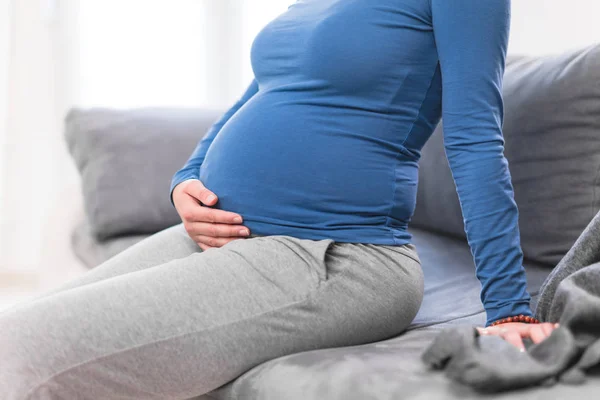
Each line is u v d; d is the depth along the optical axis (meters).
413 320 1.24
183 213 1.21
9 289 3.02
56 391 0.91
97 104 3.12
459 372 0.82
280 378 0.95
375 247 1.10
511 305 1.03
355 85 1.10
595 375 0.84
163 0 3.13
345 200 1.09
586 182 1.43
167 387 0.97
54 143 3.10
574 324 0.86
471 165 1.06
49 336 0.91
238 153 1.16
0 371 0.89
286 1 3.16
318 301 1.02
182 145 2.15
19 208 3.11
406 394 0.83
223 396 1.04
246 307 0.99
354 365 0.93
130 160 2.11
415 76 1.12
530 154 1.52
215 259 1.03
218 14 3.18
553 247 1.49
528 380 0.80
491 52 1.07
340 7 1.12
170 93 3.19
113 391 0.95
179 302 0.97
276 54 1.20
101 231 2.04
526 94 1.55
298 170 1.10
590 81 1.43
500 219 1.04
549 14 2.34
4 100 3.05
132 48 3.13
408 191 1.15
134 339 0.93
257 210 1.12
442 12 1.07
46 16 3.05
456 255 1.69
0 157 3.07
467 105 1.07
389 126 1.11
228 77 3.22
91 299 0.95
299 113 1.12
